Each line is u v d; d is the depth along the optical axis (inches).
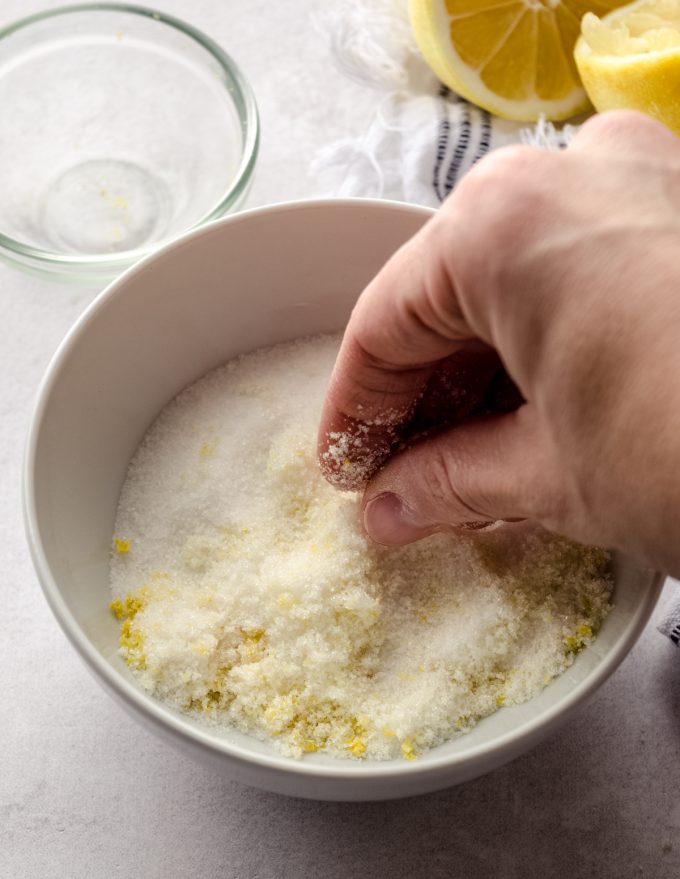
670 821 14.1
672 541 10.2
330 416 12.9
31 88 18.5
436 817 14.0
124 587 13.7
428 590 13.5
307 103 18.7
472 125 17.8
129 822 14.0
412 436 13.3
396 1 18.5
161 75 18.6
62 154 18.4
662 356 9.9
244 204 17.8
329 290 15.1
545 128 18.1
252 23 19.4
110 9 18.0
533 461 11.3
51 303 17.1
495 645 13.0
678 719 14.5
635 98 16.6
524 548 13.6
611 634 12.6
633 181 10.5
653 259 10.1
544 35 17.5
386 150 17.6
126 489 14.4
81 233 17.7
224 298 14.7
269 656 13.0
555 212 10.4
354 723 12.7
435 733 12.6
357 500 13.8
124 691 11.7
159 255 13.8
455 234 10.7
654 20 17.5
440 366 12.8
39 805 14.0
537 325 10.4
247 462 14.4
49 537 12.7
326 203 14.2
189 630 13.0
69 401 13.4
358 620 13.1
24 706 14.5
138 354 14.3
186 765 14.2
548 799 14.1
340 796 12.1
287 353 15.4
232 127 18.0
